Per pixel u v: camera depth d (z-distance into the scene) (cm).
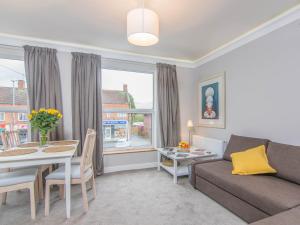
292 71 217
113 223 185
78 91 309
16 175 201
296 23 212
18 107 297
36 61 283
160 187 274
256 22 240
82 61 314
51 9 210
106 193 253
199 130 394
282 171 197
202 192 252
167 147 363
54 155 193
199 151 331
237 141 272
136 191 260
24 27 253
